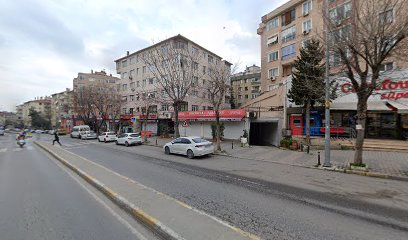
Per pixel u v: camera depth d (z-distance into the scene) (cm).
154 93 3053
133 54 4153
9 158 1398
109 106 3859
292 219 479
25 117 10162
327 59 1080
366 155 1289
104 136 2722
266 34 3425
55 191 675
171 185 754
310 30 2708
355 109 1727
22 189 696
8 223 455
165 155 1538
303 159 1280
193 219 444
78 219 473
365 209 546
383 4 887
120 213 507
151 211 481
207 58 3778
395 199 625
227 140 2291
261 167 1101
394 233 424
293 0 2938
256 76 5888
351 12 952
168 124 3359
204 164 1188
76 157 1322
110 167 1076
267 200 604
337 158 1260
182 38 3259
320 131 1958
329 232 422
